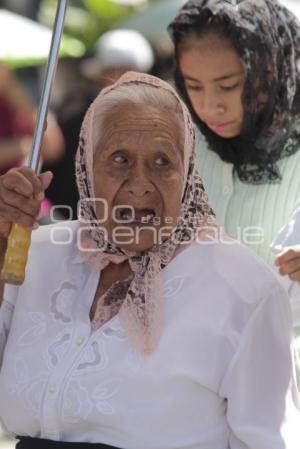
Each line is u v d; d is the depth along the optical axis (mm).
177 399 5934
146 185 6043
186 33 7250
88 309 6246
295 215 6734
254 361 6000
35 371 6156
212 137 7328
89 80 16797
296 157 7199
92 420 6012
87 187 6219
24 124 15508
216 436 5996
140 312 6047
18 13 29328
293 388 6102
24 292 6383
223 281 6074
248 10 7160
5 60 18578
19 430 6273
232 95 7191
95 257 6293
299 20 7320
